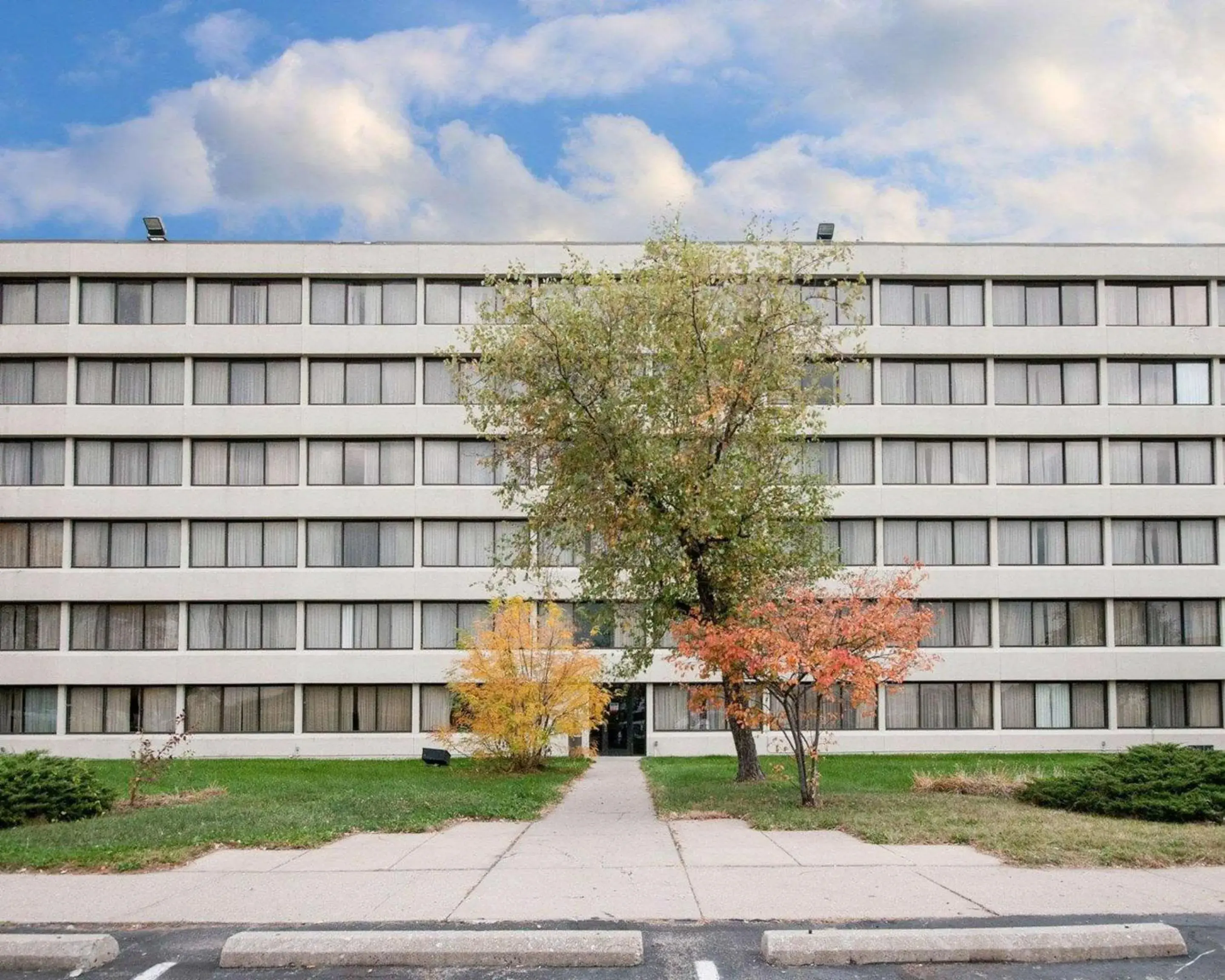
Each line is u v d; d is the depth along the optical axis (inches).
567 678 1015.0
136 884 388.5
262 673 1412.4
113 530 1439.5
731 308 797.9
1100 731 1421.0
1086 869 403.9
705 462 759.7
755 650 643.5
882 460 1439.5
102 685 1418.6
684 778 911.7
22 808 578.2
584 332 744.3
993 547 1427.2
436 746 1408.7
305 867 422.6
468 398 870.4
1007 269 1441.9
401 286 1464.1
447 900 356.2
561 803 722.8
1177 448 1448.1
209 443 1449.3
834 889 368.2
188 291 1446.9
